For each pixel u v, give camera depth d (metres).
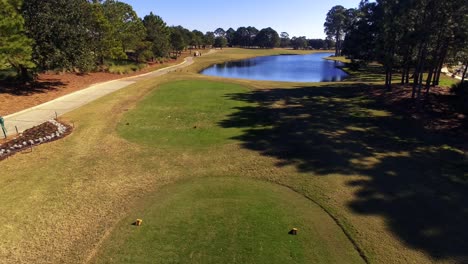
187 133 15.84
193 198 10.00
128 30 49.38
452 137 15.41
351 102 22.97
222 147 13.97
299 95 25.72
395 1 22.55
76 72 35.25
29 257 7.37
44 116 18.48
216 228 8.47
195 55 85.50
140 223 8.64
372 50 30.89
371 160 12.56
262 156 12.98
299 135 15.41
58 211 9.10
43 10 23.66
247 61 85.12
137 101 22.53
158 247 7.72
